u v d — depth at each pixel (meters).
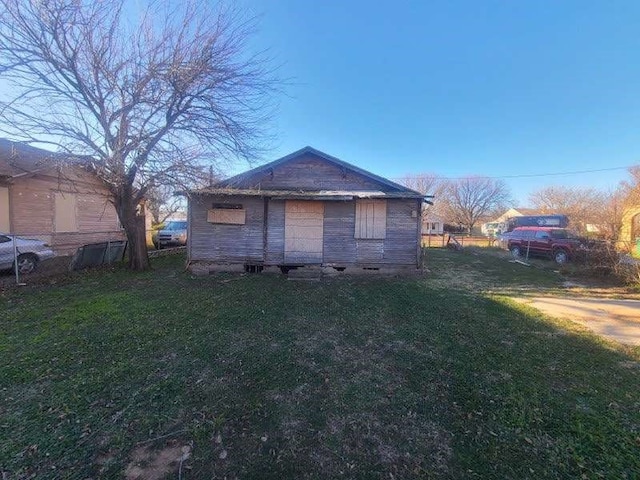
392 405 3.35
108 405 3.24
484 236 42.59
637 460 2.59
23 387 3.54
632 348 4.84
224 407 3.25
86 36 8.05
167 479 2.38
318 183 11.31
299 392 3.56
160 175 9.33
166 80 8.42
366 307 6.85
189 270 10.85
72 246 14.34
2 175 11.04
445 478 2.43
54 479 2.35
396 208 10.77
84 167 9.35
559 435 2.89
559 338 5.24
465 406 3.33
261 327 5.51
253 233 10.94
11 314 6.00
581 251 13.70
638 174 18.44
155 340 4.87
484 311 6.70
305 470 2.49
